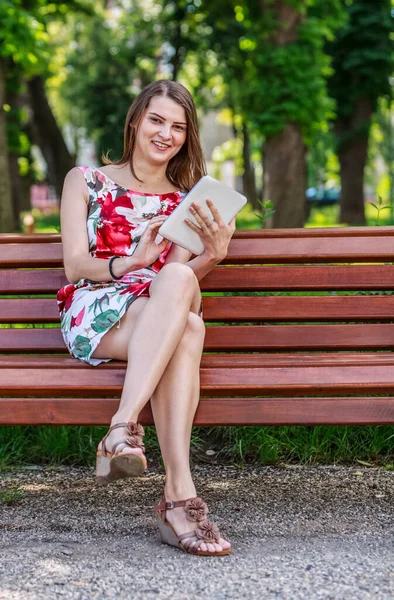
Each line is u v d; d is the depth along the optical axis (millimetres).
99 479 2488
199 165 3189
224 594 2143
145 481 3359
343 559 2414
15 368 2652
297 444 3684
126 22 24266
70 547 2537
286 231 3271
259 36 12234
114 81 25656
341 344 3170
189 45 21969
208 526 2482
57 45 23281
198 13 16766
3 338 3160
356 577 2266
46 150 18703
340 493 3152
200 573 2291
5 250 3254
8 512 2928
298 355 2928
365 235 3277
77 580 2244
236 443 3691
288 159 12203
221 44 20328
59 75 25750
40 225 22031
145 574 2287
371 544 2557
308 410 2645
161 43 23266
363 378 2635
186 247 2859
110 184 3084
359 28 19484
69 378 2629
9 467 3570
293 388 2621
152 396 2592
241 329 3170
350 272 3273
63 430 3701
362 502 3029
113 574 2289
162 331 2535
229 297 3232
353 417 2648
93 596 2133
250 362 2713
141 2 23359
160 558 2420
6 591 2166
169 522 2506
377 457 3682
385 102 22141
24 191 29375
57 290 3229
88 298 2871
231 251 3260
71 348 2852
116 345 2748
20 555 2457
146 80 26234
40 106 18359
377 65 19719
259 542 2578
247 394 2666
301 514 2883
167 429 2547
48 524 2785
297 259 3258
